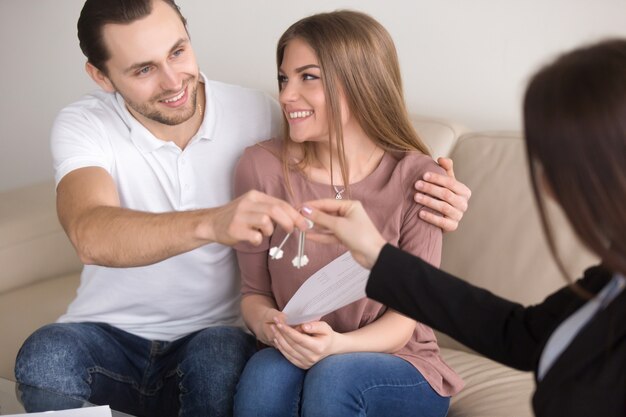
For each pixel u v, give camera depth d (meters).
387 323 1.70
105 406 1.55
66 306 2.37
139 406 1.90
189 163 1.89
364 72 1.72
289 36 1.74
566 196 1.00
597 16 2.23
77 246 1.62
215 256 1.91
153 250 1.51
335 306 1.59
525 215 2.06
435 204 1.70
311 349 1.61
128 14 1.73
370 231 1.32
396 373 1.63
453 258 2.13
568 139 0.98
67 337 1.81
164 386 1.89
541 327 1.22
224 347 1.81
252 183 1.83
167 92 1.78
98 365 1.83
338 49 1.69
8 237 2.48
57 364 1.76
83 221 1.63
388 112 1.76
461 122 2.49
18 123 3.51
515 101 2.39
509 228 2.07
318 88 1.71
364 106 1.73
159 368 1.91
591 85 0.98
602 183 0.97
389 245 1.30
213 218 1.44
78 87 3.30
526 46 2.34
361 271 1.52
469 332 1.27
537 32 2.32
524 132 1.04
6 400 1.63
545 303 1.24
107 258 1.58
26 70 3.42
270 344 1.73
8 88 3.49
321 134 1.74
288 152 1.82
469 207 2.14
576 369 1.05
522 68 2.36
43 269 2.56
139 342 1.92
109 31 1.74
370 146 1.79
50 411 1.53
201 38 2.95
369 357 1.64
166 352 1.92
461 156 2.21
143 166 1.89
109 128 1.88
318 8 2.67
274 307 1.82
